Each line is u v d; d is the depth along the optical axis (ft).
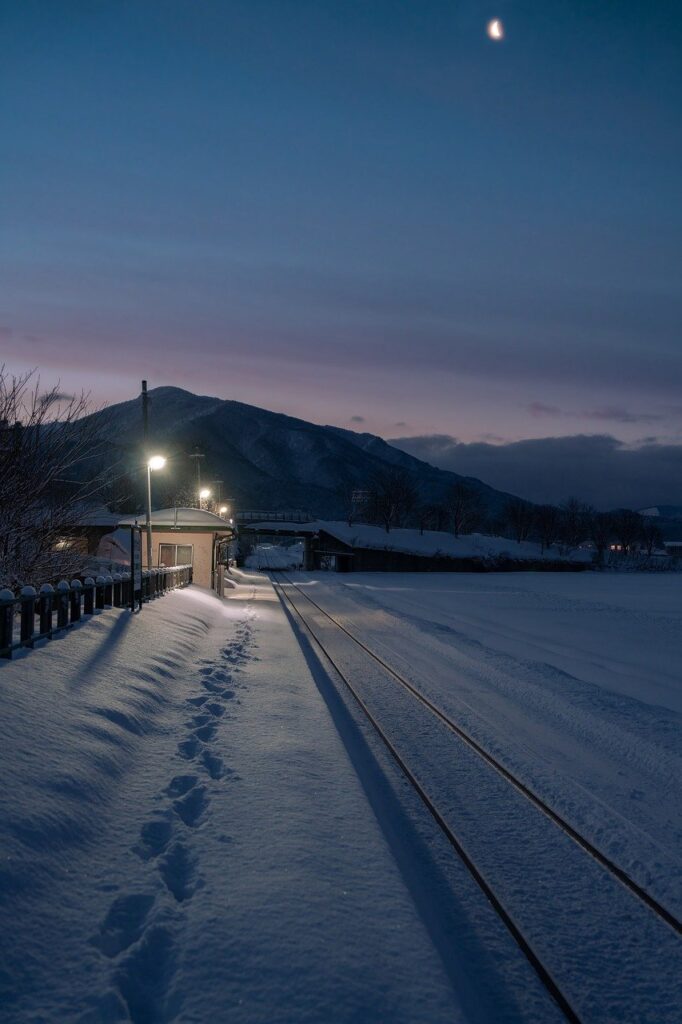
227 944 13.65
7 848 15.30
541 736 33.01
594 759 29.45
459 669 52.31
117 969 12.48
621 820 22.24
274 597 123.54
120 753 24.17
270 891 15.81
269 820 19.95
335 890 16.08
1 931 13.00
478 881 17.89
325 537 318.65
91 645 37.37
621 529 452.35
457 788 25.08
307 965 13.14
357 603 120.57
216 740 28.07
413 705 38.96
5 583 41.91
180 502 250.37
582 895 17.34
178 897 15.60
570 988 13.58
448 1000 12.42
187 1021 11.47
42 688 26.66
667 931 15.79
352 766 25.77
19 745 20.65
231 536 133.28
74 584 41.57
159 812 20.04
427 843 20.21
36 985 11.98
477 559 323.16
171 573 83.56
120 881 15.85
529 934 15.47
